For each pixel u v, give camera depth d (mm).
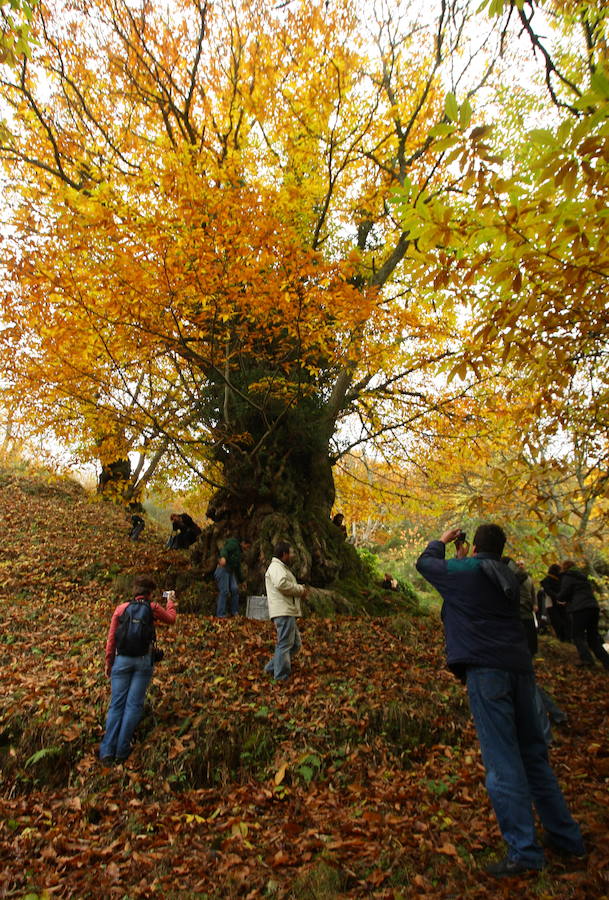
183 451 11305
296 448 11055
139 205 7047
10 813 3619
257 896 2768
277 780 4027
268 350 10711
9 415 10406
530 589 5379
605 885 2438
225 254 6613
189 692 5348
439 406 10609
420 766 4344
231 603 8914
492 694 2734
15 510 15305
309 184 10438
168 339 7578
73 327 7008
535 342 4227
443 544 3328
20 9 3832
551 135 2709
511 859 2611
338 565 10422
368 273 10680
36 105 9359
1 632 7109
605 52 3781
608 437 5047
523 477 5449
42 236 6816
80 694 5180
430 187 9977
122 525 16219
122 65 10016
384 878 2787
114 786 4016
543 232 3213
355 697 5371
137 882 2965
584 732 5008
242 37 10086
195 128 10781
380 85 10117
